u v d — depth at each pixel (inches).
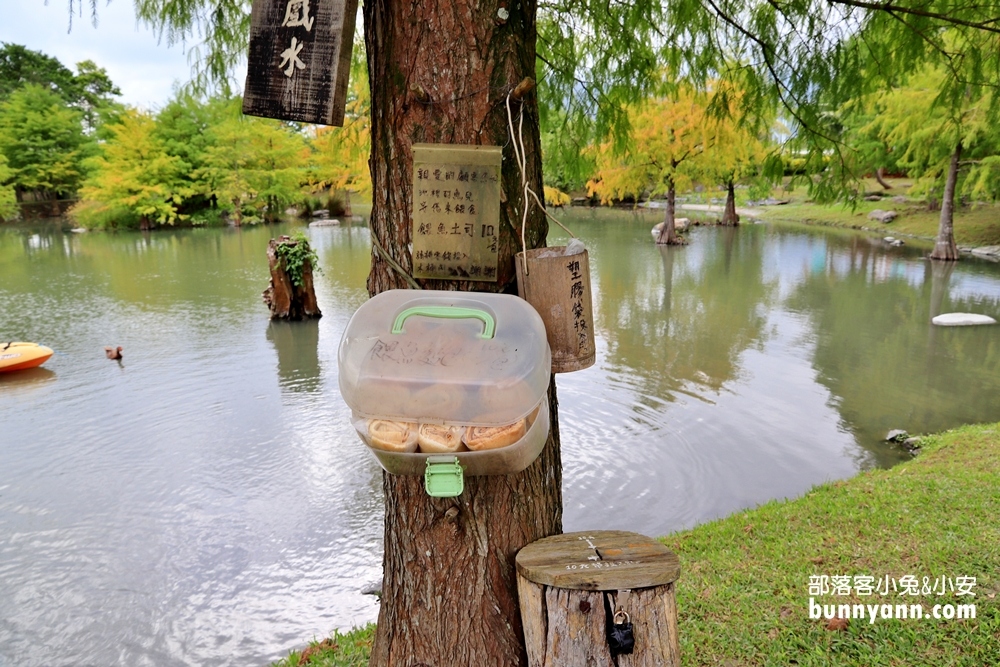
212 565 166.2
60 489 206.5
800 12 115.3
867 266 632.4
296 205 1512.1
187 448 235.9
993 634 100.0
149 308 475.8
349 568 164.2
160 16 114.8
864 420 256.7
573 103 142.0
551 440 68.5
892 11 110.7
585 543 63.4
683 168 764.6
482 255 60.2
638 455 226.2
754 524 154.6
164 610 148.9
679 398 282.0
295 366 334.6
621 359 341.1
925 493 160.6
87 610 148.9
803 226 1017.5
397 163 62.0
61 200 1429.6
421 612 65.6
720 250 759.1
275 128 1278.3
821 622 107.8
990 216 805.2
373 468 218.7
